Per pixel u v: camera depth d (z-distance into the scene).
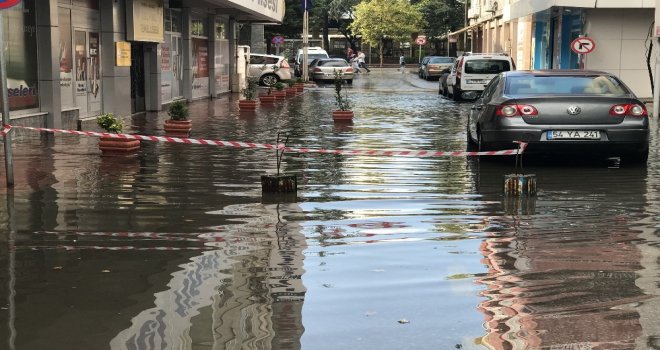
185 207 7.71
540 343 4.03
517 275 5.30
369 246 6.16
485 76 27.17
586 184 9.26
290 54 71.12
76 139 13.64
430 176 9.90
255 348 3.99
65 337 4.14
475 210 7.66
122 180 9.34
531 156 11.79
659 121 19.12
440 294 4.88
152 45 21.56
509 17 38.88
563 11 31.11
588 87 10.95
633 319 4.39
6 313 4.52
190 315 4.50
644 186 9.11
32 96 14.34
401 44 87.62
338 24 82.50
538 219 7.19
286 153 12.23
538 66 37.88
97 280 5.18
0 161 10.84
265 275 5.32
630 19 29.17
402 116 20.55
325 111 22.22
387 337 4.13
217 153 12.12
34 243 6.19
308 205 7.89
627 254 5.87
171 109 15.23
